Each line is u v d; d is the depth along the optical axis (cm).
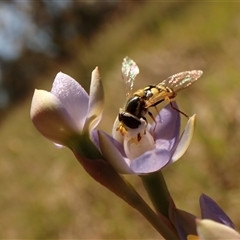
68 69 62
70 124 9
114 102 36
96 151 9
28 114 62
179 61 34
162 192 10
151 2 66
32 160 39
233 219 19
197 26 39
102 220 25
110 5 95
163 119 10
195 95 27
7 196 35
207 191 21
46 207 29
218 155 22
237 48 31
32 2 97
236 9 38
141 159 9
